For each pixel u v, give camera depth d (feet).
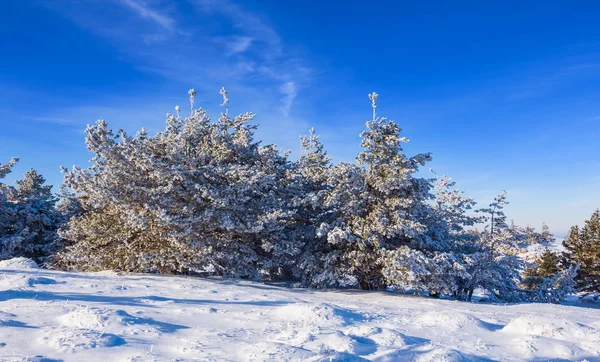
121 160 57.77
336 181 62.44
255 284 55.16
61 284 34.68
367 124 61.82
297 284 64.39
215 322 24.02
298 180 68.59
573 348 21.54
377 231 58.23
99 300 28.12
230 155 68.28
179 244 55.62
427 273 53.98
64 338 17.13
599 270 108.99
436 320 28.07
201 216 56.34
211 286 43.75
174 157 58.18
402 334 22.39
